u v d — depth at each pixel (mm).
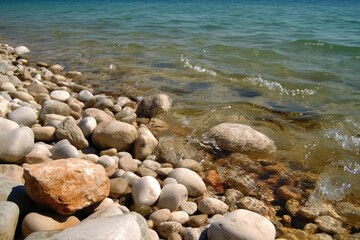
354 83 1563
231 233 581
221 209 708
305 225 700
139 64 1885
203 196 774
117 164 862
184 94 1429
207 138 1025
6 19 4078
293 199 790
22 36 2828
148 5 6316
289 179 870
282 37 2697
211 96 1404
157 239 611
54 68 1771
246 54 2096
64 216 593
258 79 1585
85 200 619
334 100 1364
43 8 5645
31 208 612
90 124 982
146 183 725
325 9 5832
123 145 947
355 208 771
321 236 672
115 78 1642
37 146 843
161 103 1207
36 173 597
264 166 923
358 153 990
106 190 660
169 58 2008
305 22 3789
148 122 1151
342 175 889
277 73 1709
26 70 1578
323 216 732
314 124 1159
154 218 668
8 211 537
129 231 508
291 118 1205
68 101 1207
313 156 973
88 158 856
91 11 5051
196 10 5219
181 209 713
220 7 5938
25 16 4398
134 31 2982
